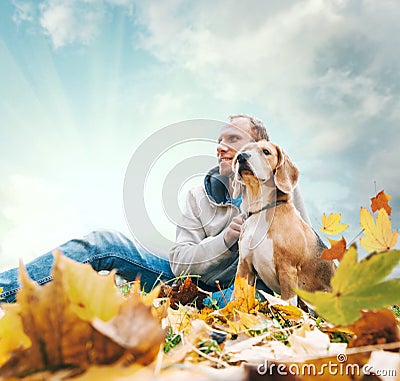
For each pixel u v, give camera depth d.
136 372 0.29
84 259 2.21
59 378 0.27
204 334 0.58
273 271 2.00
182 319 0.75
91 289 0.31
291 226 2.03
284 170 2.12
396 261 0.35
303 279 2.01
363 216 0.58
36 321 0.29
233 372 0.36
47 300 0.29
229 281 2.29
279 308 0.82
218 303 1.18
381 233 0.56
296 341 0.54
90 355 0.29
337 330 0.66
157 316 0.58
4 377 0.27
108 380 0.28
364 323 0.45
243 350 0.53
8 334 0.34
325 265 2.06
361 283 0.36
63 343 0.29
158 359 0.33
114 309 0.32
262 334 0.61
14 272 2.04
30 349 0.28
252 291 0.83
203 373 0.34
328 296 0.36
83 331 0.29
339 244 0.60
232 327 0.67
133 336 0.29
